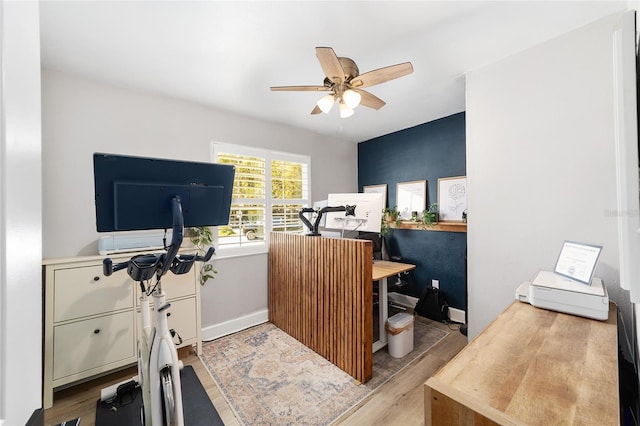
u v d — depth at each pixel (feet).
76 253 7.24
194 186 4.62
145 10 5.02
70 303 6.33
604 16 5.37
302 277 8.75
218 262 9.68
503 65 6.80
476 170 7.27
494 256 6.95
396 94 8.97
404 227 12.44
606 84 5.42
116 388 6.31
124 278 6.97
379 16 5.30
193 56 6.56
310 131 12.85
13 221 1.36
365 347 6.72
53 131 7.01
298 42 6.09
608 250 5.38
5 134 1.29
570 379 2.76
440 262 11.35
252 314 10.47
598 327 3.94
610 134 5.39
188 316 7.98
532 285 4.78
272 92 8.54
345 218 8.62
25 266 1.49
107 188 3.96
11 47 1.36
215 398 6.30
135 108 8.21
